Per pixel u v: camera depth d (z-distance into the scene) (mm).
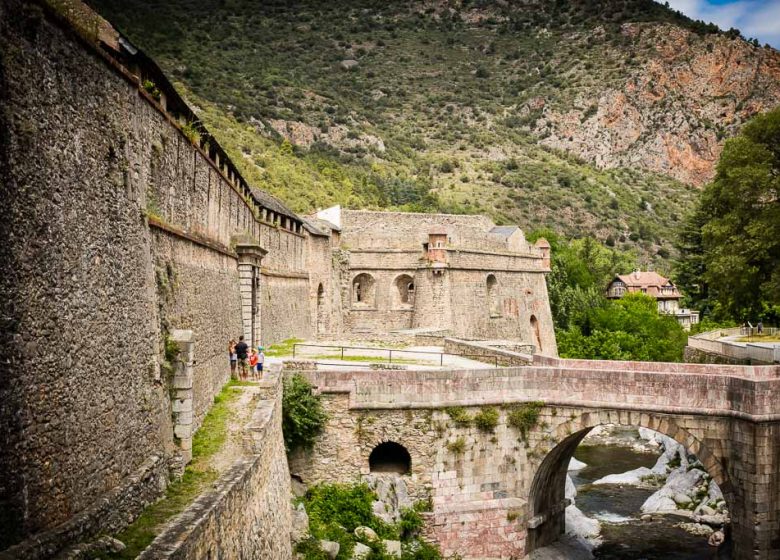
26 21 10984
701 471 44938
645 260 165625
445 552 31672
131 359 15719
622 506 43906
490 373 33094
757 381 28766
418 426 32375
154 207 19203
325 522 29016
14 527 10258
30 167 11055
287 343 51062
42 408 11211
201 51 169375
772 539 28859
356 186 128875
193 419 21484
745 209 49625
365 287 75438
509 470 33156
